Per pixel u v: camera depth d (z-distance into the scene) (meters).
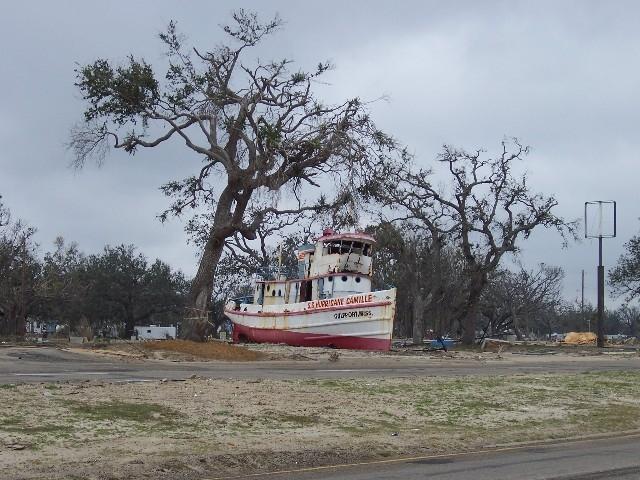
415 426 14.56
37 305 74.75
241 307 48.47
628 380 24.41
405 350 43.09
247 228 33.94
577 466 11.00
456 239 58.16
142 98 33.41
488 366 30.44
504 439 13.84
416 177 54.88
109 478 9.45
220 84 34.50
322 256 43.53
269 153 33.31
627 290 79.38
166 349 30.08
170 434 12.21
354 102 35.53
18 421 12.35
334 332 40.84
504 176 56.22
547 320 113.88
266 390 17.86
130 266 93.19
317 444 12.27
